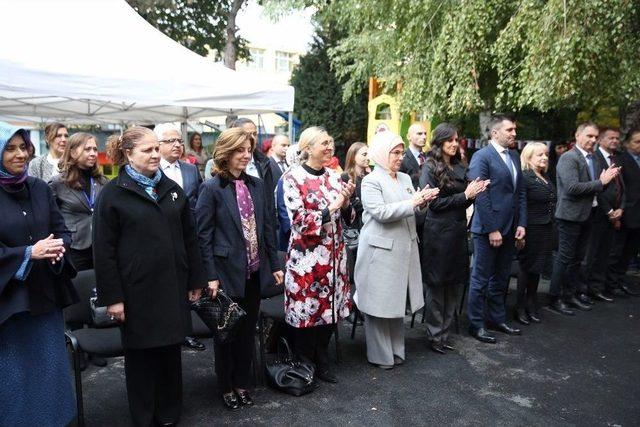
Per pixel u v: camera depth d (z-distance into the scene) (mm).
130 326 2588
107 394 3359
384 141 3596
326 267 3275
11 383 2391
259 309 3363
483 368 3750
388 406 3176
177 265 2695
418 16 6430
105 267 2521
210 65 5355
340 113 11852
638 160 5527
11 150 2344
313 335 3432
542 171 4695
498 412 3105
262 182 3217
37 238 2459
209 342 4324
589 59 5047
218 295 2883
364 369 3729
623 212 5398
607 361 3877
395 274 3570
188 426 2932
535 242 4582
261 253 3100
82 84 4469
